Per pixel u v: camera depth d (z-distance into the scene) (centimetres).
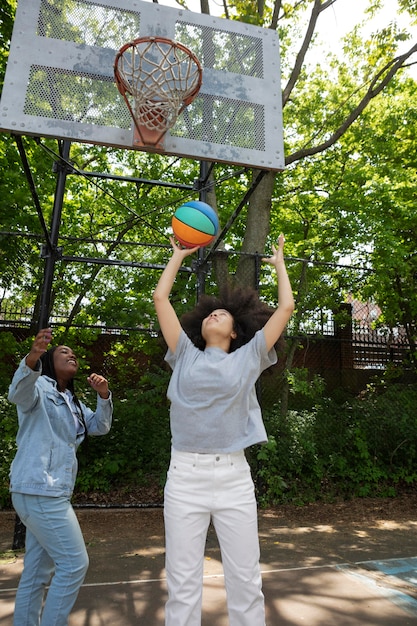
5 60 719
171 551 205
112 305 859
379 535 536
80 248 931
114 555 443
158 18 434
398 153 955
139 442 729
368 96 797
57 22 404
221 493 208
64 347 276
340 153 955
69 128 385
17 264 795
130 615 308
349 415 843
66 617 220
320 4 784
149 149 403
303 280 846
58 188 553
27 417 246
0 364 844
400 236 920
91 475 687
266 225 727
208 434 209
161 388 731
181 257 246
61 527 228
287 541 502
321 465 744
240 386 215
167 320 234
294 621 301
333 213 829
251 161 427
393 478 775
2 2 684
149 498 671
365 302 1020
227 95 435
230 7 802
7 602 329
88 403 750
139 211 941
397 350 1058
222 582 369
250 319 253
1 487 627
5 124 369
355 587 362
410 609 323
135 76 389
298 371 795
